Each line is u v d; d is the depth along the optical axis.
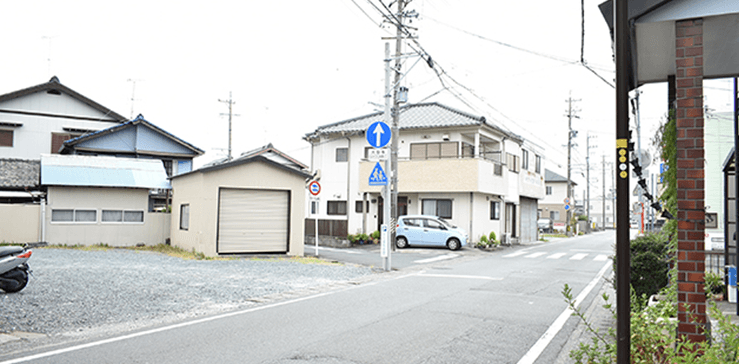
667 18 4.57
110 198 20.23
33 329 6.54
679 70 4.50
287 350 5.70
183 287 10.09
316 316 7.64
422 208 25.58
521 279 12.40
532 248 25.53
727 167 9.59
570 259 18.67
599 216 87.56
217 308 8.30
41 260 13.91
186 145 29.36
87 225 19.70
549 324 7.36
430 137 26.00
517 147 30.95
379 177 14.35
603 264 16.86
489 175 25.16
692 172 4.39
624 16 3.84
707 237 15.37
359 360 5.36
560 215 60.81
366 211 27.12
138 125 28.52
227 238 16.73
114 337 6.25
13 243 18.34
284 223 17.72
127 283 10.24
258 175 17.20
